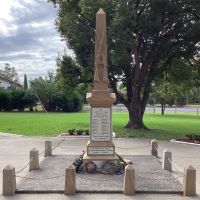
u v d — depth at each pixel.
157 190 12.57
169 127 37.47
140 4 31.06
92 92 15.67
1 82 104.00
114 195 12.19
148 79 34.16
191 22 31.41
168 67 35.25
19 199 11.68
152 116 59.50
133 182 12.30
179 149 22.39
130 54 30.56
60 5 33.25
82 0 29.59
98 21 16.22
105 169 15.05
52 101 75.38
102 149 15.48
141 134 29.94
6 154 20.42
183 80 37.19
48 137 28.00
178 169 16.27
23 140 26.44
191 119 51.91
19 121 44.34
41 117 53.38
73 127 35.78
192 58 34.03
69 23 31.67
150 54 32.81
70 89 37.34
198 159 19.03
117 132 31.06
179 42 31.83
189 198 11.92
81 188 12.73
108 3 29.34
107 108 15.68
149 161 17.88
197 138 26.27
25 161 18.25
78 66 35.88
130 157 18.98
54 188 12.74
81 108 77.88
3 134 30.14
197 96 104.06
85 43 30.86
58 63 36.62
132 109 34.12
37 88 74.81
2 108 75.38
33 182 13.58
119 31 28.72
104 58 15.98
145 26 30.02
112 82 33.91
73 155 19.44
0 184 13.46
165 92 45.91
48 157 18.73
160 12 30.56
